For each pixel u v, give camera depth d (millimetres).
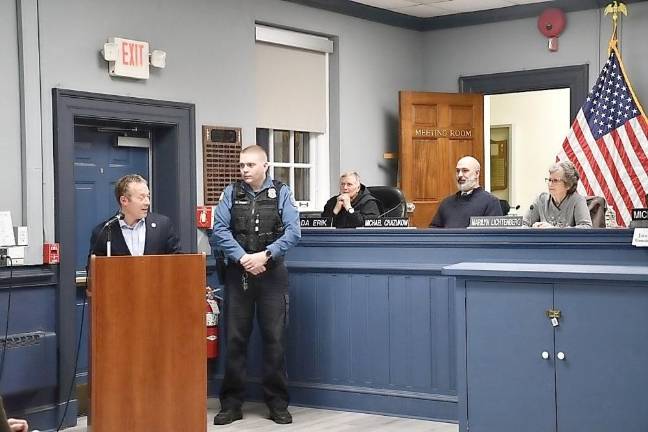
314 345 5367
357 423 4969
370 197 6016
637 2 7098
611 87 7117
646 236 4289
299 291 5402
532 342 3836
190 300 4121
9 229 4812
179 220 5930
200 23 6113
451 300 4930
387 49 7859
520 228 4691
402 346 5090
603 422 3695
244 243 4938
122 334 3973
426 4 7566
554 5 7461
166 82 5871
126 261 3982
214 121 6207
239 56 6414
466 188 5922
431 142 7738
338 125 7387
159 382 4055
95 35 5434
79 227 5590
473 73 7949
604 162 7094
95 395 3916
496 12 7738
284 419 4992
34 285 5012
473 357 3971
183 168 5953
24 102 5031
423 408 5031
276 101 6945
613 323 3664
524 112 9625
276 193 4969
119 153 5848
